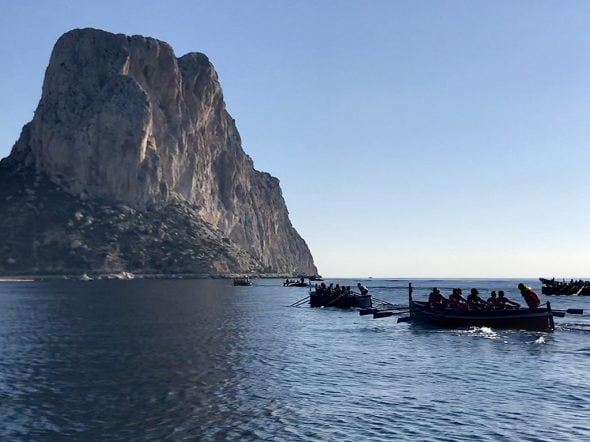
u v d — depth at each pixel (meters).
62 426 16.97
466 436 16.44
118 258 184.75
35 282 155.12
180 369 25.69
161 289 116.06
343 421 17.72
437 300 46.34
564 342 35.75
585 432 16.80
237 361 28.09
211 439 15.89
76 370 25.22
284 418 17.95
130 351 30.73
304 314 58.94
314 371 25.72
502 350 32.47
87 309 61.12
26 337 36.59
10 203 193.75
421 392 21.61
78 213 193.00
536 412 18.86
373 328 44.53
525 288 42.09
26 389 21.45
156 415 18.09
